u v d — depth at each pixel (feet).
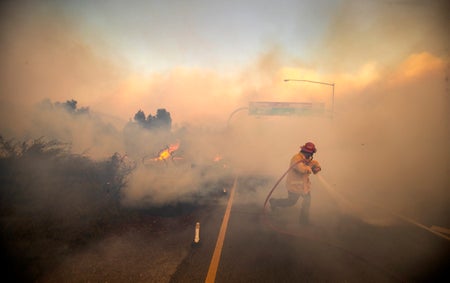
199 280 12.17
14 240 13.67
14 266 12.23
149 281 12.03
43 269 12.44
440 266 13.67
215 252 14.98
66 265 12.98
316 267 13.51
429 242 16.76
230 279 12.28
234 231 18.25
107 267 13.07
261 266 13.51
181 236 17.20
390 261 14.20
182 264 13.58
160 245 15.75
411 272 13.08
